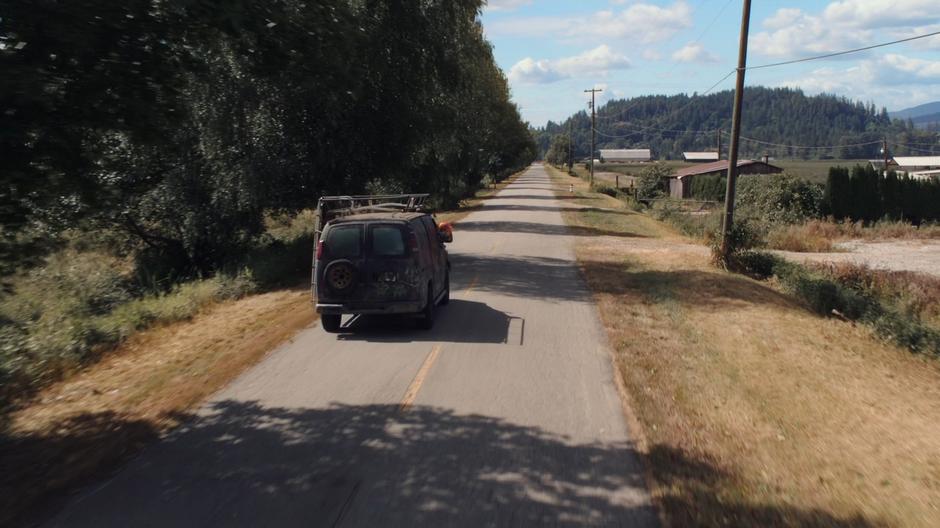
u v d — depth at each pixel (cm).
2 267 749
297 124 2025
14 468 605
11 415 758
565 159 18438
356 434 677
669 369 909
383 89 2139
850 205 3822
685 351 1012
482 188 7562
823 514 502
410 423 707
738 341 1092
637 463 601
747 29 1908
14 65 614
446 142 3253
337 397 796
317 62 906
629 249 2419
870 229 3419
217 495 546
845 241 3136
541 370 900
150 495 547
